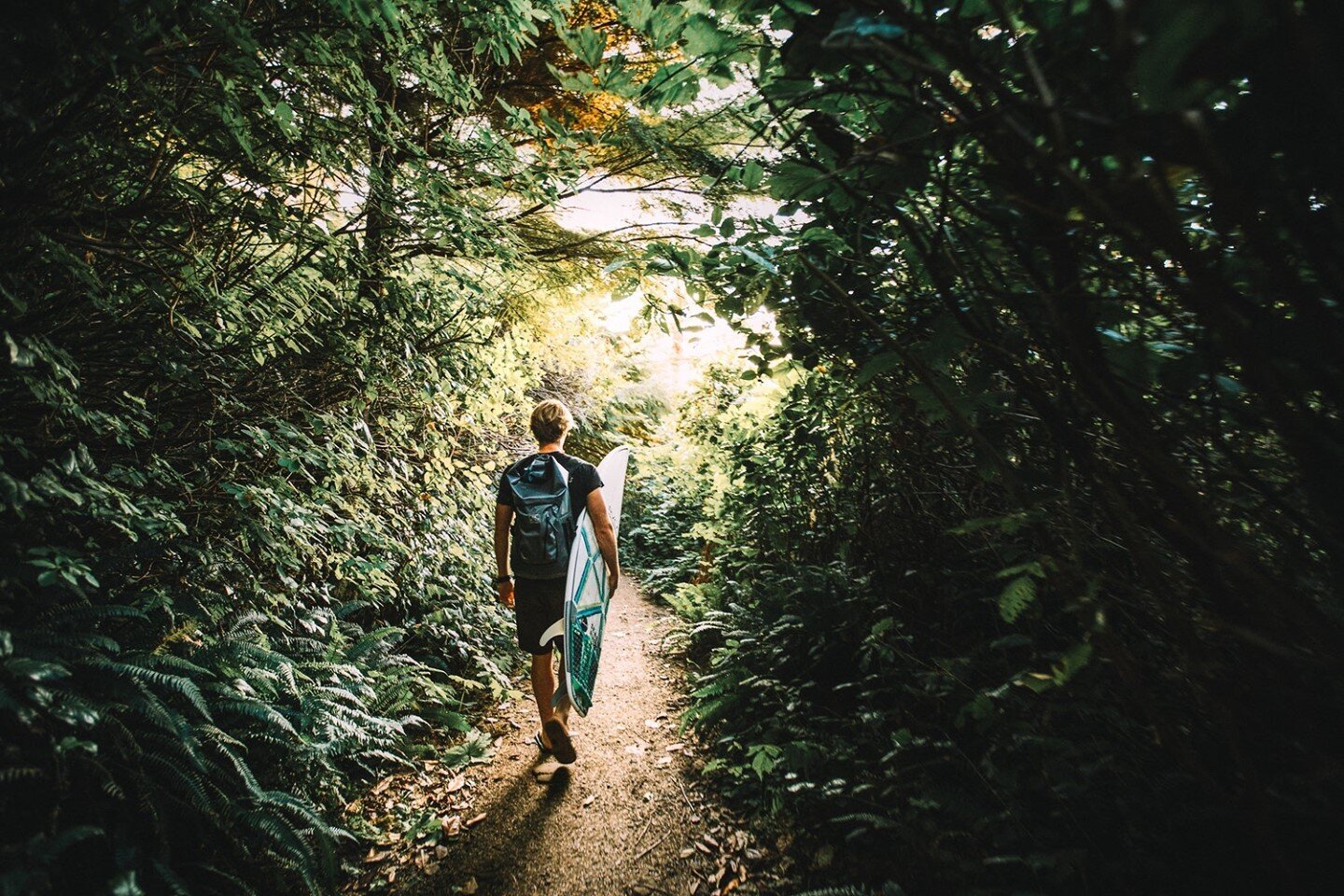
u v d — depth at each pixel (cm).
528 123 243
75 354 190
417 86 256
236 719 217
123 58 130
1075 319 81
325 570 341
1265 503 95
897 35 62
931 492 260
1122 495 91
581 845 239
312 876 194
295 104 189
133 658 196
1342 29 44
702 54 111
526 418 502
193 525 234
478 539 419
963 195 104
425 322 298
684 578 580
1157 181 53
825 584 321
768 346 178
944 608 261
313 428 261
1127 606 144
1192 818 141
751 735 285
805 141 111
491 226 263
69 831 147
